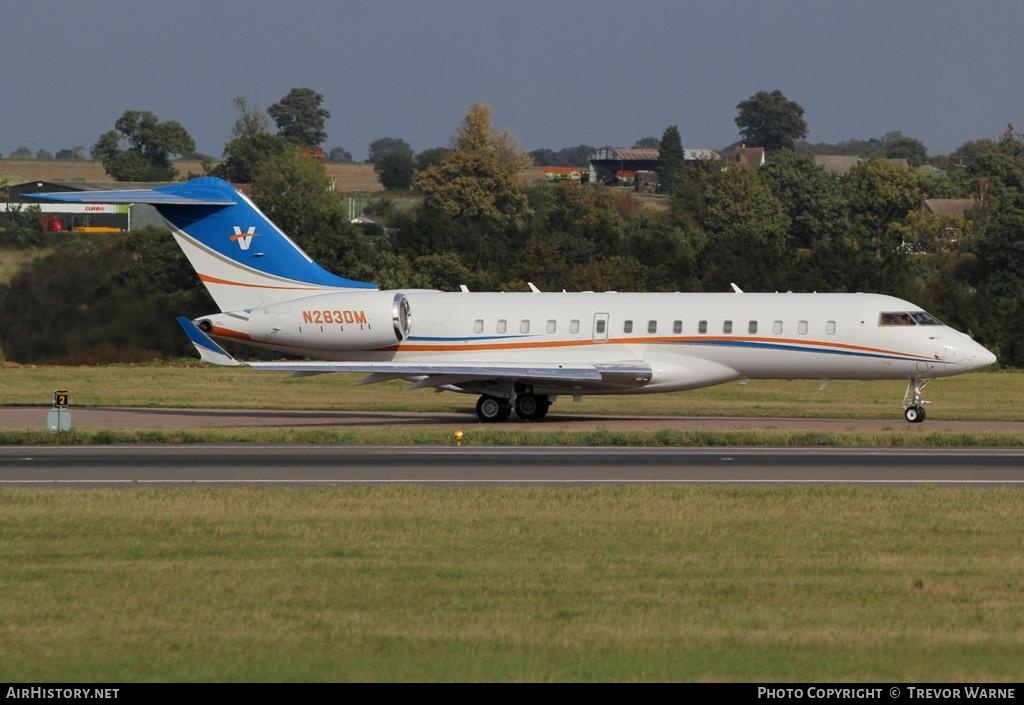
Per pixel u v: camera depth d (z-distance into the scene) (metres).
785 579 60.53
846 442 121.50
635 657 47.56
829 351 142.88
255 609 54.56
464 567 63.03
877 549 67.88
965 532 72.62
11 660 47.31
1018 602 56.12
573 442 122.38
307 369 141.12
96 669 46.22
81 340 199.75
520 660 47.16
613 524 74.75
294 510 79.44
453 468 103.25
